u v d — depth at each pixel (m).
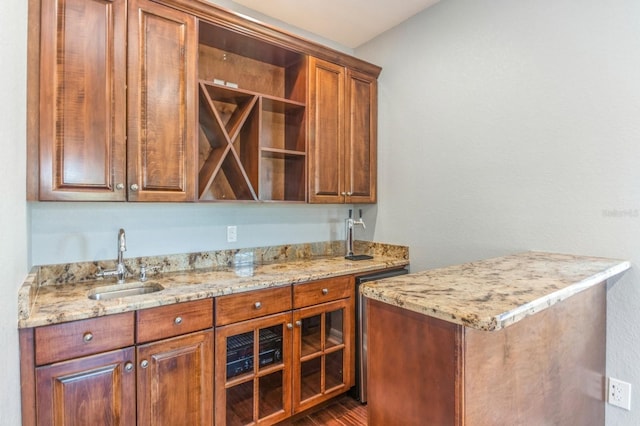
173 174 1.91
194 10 1.98
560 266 1.54
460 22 2.38
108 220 2.04
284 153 2.46
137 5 1.79
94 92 1.67
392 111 2.86
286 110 2.65
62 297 1.62
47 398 1.35
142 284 1.94
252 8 2.54
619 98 1.71
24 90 1.43
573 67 1.86
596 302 1.64
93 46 1.67
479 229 2.30
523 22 2.06
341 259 2.81
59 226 1.89
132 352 1.54
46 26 1.56
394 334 1.07
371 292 1.11
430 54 2.57
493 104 2.21
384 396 1.10
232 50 2.44
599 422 1.70
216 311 1.80
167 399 1.64
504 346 1.04
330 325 2.32
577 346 1.48
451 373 0.91
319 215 3.06
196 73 1.99
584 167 1.83
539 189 2.01
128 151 1.76
